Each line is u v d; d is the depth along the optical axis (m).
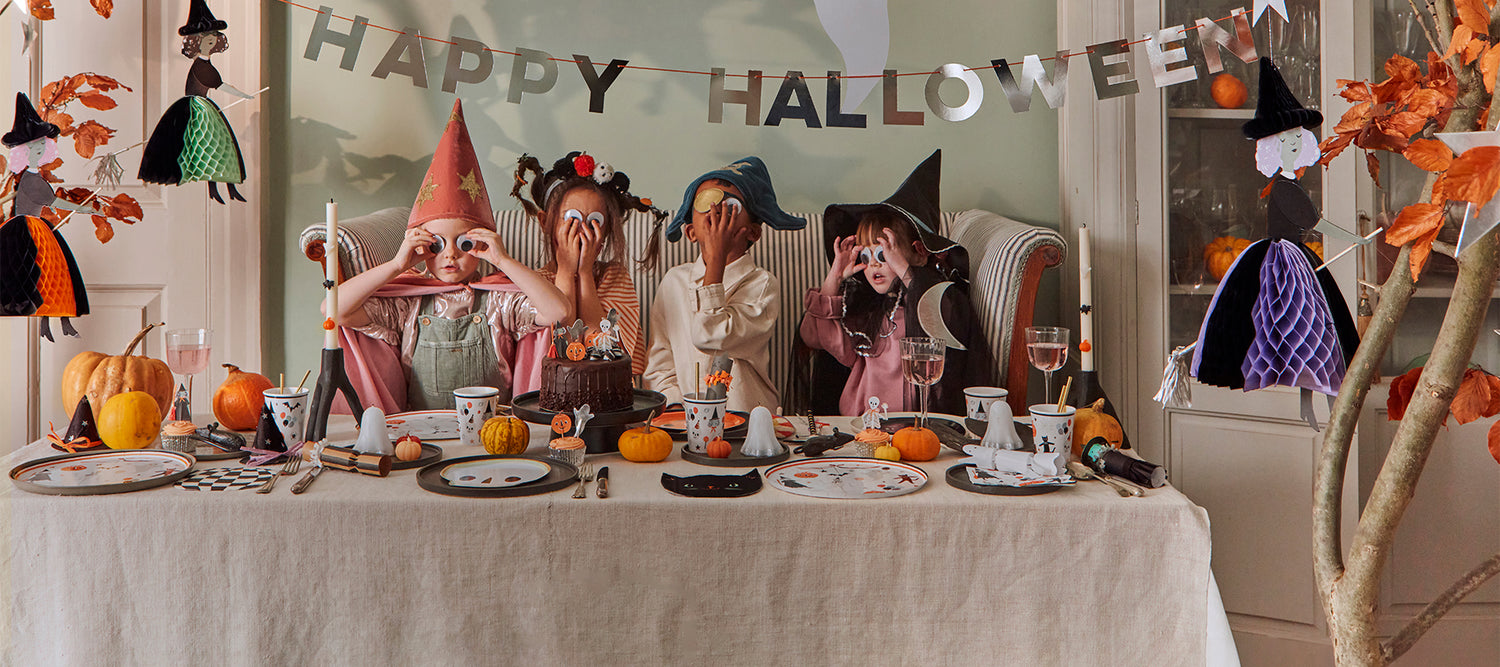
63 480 1.18
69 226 2.22
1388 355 1.98
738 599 1.13
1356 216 1.92
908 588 1.13
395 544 1.11
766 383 2.05
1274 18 2.01
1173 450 2.10
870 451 1.38
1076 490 1.19
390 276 1.88
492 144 2.36
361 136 2.33
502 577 1.12
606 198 2.04
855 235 2.07
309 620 1.12
